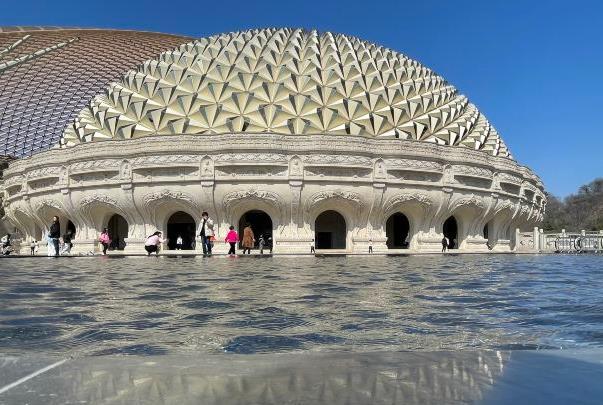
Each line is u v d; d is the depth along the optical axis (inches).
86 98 3016.7
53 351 188.1
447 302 335.6
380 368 121.8
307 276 571.8
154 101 1966.0
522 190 2214.6
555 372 115.6
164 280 518.3
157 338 213.3
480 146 2176.4
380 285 458.6
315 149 1728.6
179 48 2241.6
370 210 1809.8
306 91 1955.0
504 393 99.0
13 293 394.9
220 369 122.1
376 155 1786.4
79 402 95.5
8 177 2228.1
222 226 1771.7
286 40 2219.5
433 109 2135.8
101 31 2822.3
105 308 307.0
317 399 96.7
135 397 99.0
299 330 231.9
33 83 2970.0
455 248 2246.6
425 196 1854.1
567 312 291.3
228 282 490.9
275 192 1729.8
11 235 2397.9
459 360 130.1
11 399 97.3
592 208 6683.1
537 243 1991.9
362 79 2048.5
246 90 1941.4
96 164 1812.3
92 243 1884.8
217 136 1722.4
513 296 372.8
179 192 1744.6
